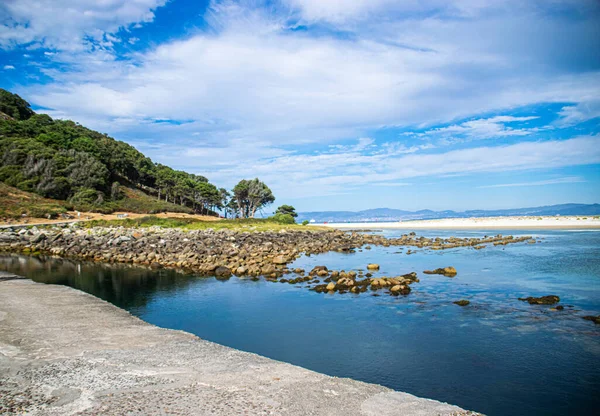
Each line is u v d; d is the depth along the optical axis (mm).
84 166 89875
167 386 7508
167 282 24688
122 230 53406
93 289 22641
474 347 12672
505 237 55688
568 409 8883
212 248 38500
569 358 11680
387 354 12172
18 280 22234
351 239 56750
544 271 26328
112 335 11453
